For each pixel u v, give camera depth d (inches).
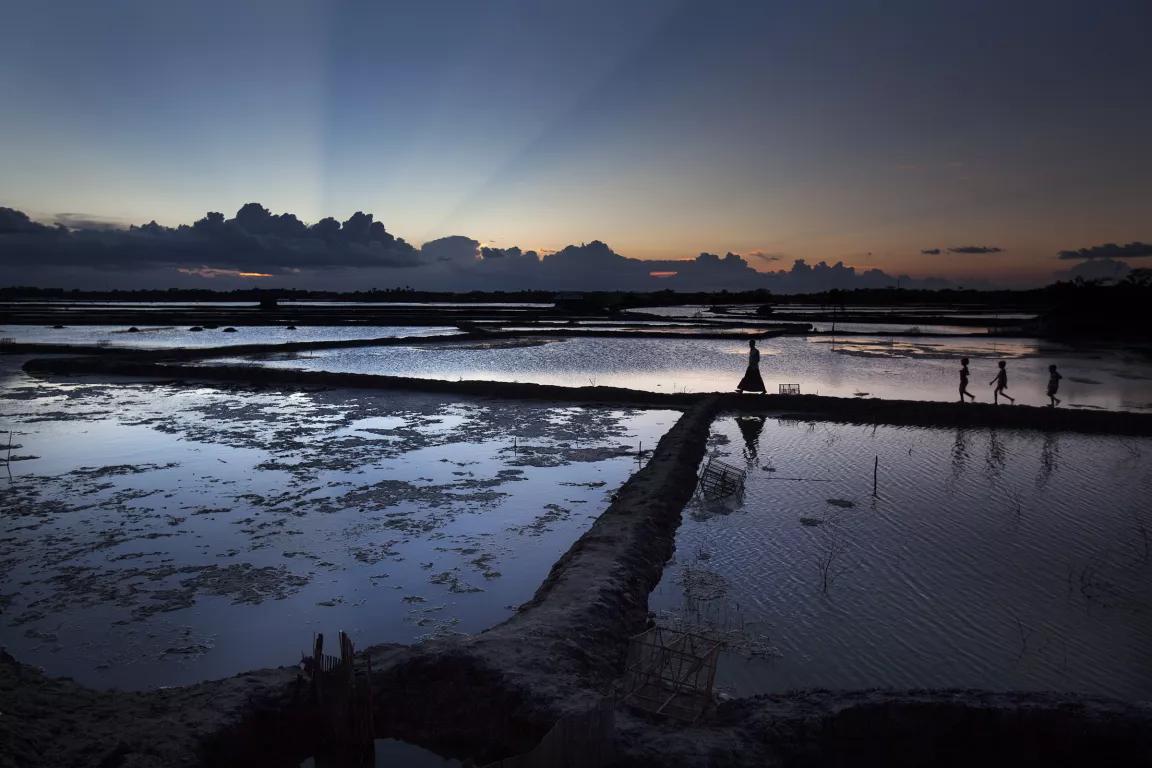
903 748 205.6
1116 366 1181.7
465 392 896.9
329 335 1844.2
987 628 278.1
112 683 248.4
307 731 223.1
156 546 376.8
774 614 292.7
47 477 506.6
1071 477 498.3
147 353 1309.1
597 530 366.6
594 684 231.5
